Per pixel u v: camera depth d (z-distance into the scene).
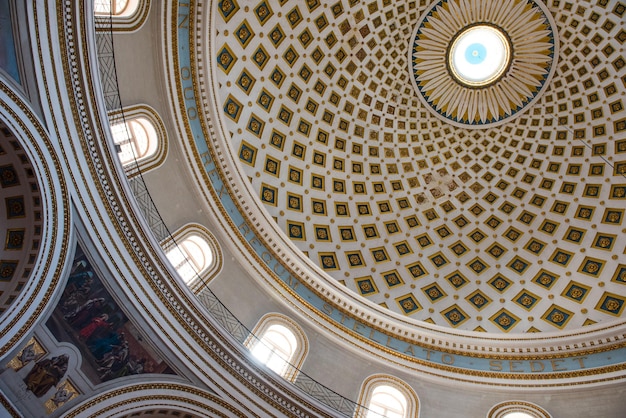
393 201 23.17
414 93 23.33
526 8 21.78
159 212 15.20
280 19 19.98
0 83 10.00
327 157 22.38
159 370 12.54
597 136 21.84
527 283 21.25
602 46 21.16
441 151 23.89
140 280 12.73
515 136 23.44
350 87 22.47
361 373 16.94
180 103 16.58
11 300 10.46
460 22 22.45
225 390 13.22
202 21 16.61
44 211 10.92
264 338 16.47
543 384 16.77
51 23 10.74
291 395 14.16
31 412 10.43
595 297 19.70
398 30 22.42
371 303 19.53
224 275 16.56
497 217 23.02
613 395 15.81
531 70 22.66
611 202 21.11
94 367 11.59
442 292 21.66
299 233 20.84
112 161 12.48
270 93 20.64
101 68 13.16
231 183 18.30
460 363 18.08
